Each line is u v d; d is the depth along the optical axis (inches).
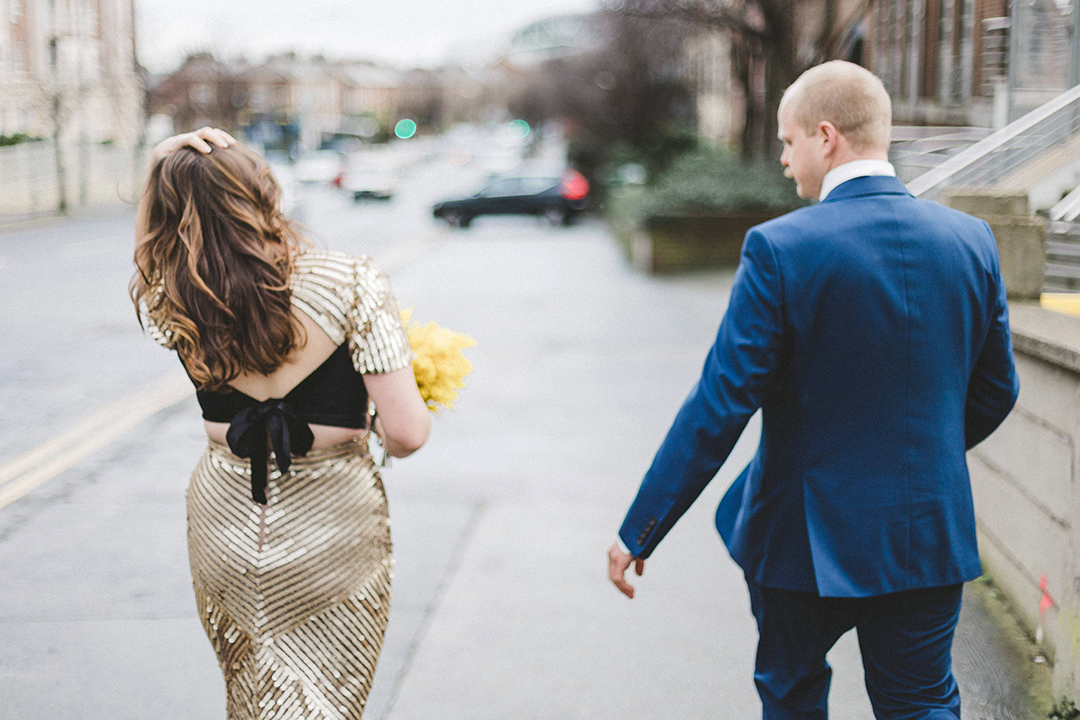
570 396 305.7
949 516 79.0
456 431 264.1
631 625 145.2
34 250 794.2
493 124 6107.3
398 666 132.9
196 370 71.6
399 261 725.9
